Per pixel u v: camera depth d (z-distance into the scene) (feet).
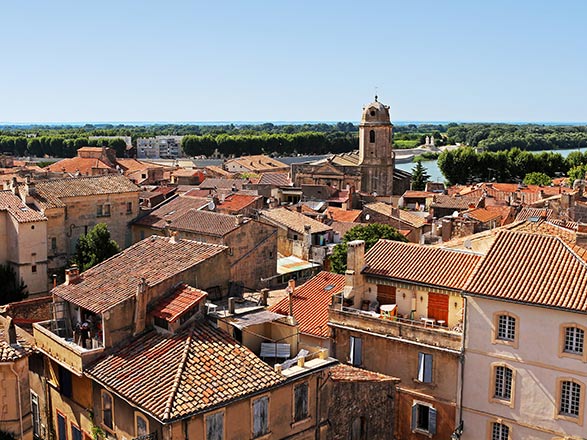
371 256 183.73
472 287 152.66
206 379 115.44
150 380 115.55
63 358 130.82
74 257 296.51
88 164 624.18
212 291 147.54
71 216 313.73
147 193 436.76
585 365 139.85
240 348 126.52
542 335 144.46
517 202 416.87
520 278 151.33
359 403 141.90
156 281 135.85
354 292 176.86
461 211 420.77
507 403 150.20
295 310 185.47
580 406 141.49
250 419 117.08
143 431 113.19
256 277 275.18
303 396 126.72
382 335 165.58
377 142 563.89
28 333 155.53
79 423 132.36
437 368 159.53
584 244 177.58
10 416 118.73
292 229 321.52
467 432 156.35
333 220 378.32
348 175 569.64
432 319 168.76
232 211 357.20
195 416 108.37
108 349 127.54
